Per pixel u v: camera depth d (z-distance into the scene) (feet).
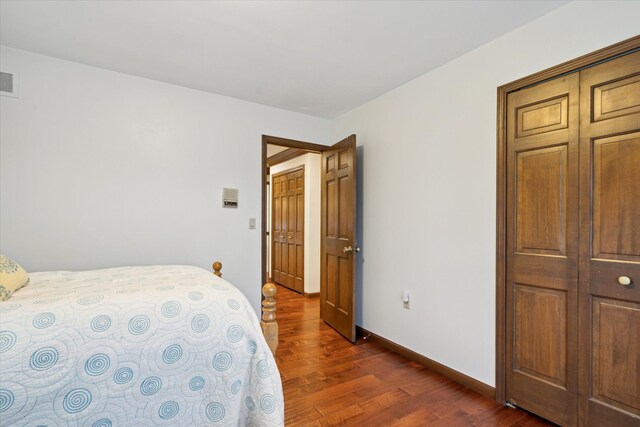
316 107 10.92
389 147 9.50
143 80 8.74
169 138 9.09
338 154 10.93
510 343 6.38
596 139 5.25
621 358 4.95
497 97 6.64
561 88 5.68
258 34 6.64
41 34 6.68
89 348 3.28
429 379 7.46
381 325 9.70
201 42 6.97
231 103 10.09
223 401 3.73
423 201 8.34
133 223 8.56
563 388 5.58
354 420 5.88
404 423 5.79
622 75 4.97
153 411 3.44
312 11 5.86
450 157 7.64
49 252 7.56
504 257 6.45
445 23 6.19
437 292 7.89
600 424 5.12
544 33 5.91
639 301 4.77
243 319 4.10
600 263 5.17
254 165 10.48
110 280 5.22
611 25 5.07
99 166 8.16
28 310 3.39
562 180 5.67
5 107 7.17
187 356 3.66
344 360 8.51
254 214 10.43
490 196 6.77
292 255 17.51
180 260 9.20
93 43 7.03
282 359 8.57
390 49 7.19
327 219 11.82
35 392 2.99
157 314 3.72
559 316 5.68
